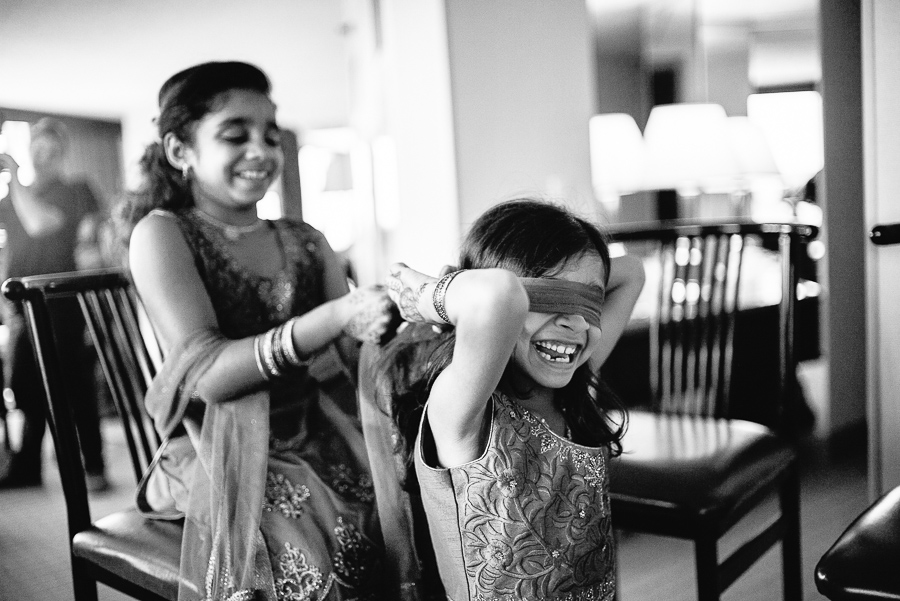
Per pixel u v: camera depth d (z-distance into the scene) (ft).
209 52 21.12
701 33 16.74
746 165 10.55
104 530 4.20
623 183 13.04
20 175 14.48
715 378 5.93
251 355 3.72
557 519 2.96
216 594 3.48
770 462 4.89
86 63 20.68
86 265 13.37
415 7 9.89
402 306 2.82
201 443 3.83
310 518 3.67
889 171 5.89
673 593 6.51
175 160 4.32
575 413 3.34
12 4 16.25
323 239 4.74
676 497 4.42
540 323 2.88
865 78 5.98
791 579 5.31
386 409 3.73
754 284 11.28
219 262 4.18
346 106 27.45
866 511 3.43
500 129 9.99
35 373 11.18
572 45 10.75
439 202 9.86
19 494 10.40
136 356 5.00
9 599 7.02
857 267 10.59
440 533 3.01
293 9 18.04
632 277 3.95
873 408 6.10
